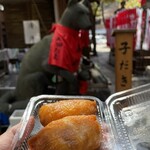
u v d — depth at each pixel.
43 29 2.40
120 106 0.59
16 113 1.08
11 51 3.10
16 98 1.81
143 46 3.22
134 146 0.45
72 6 1.68
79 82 1.96
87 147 0.40
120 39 1.75
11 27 2.49
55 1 2.20
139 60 3.32
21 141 0.45
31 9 2.38
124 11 3.14
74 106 0.50
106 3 4.05
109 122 0.51
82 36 2.19
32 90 1.69
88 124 0.42
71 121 0.42
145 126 0.51
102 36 8.79
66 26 1.67
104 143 0.44
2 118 1.52
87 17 1.68
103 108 0.56
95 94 1.99
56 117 0.48
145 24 3.11
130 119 0.54
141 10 3.06
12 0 2.31
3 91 2.25
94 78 2.19
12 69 3.16
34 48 1.78
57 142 0.38
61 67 1.63
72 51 1.66
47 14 2.39
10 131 0.54
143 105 0.59
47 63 1.65
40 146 0.39
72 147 0.38
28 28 2.26
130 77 1.82
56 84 1.78
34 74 1.70
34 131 0.47
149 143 0.46
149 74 3.12
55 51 1.61
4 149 0.50
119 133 0.48
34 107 0.55
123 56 1.79
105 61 5.00
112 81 2.75
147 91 0.64
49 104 0.52
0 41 2.88
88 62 2.41
